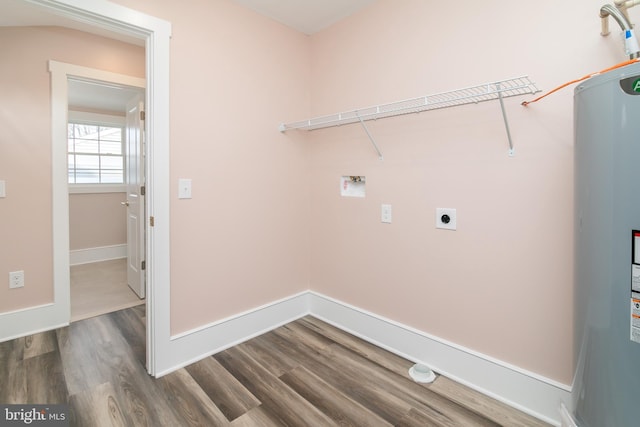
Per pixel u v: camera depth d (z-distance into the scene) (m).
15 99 2.32
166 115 1.86
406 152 2.04
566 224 1.47
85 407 1.62
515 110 1.59
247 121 2.27
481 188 1.72
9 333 2.33
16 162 2.34
